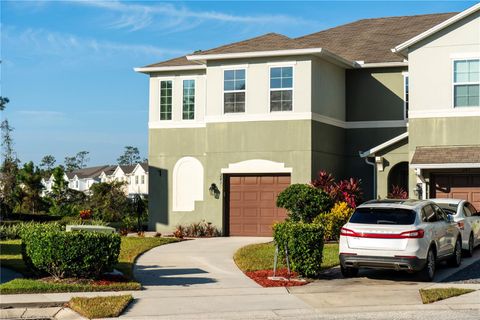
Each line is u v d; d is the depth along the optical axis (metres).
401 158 26.06
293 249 15.68
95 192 37.94
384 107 28.75
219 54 26.73
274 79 26.56
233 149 26.97
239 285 15.04
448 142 23.53
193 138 29.48
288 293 14.10
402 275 16.33
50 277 15.25
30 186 50.97
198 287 14.78
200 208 29.06
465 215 19.62
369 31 32.72
